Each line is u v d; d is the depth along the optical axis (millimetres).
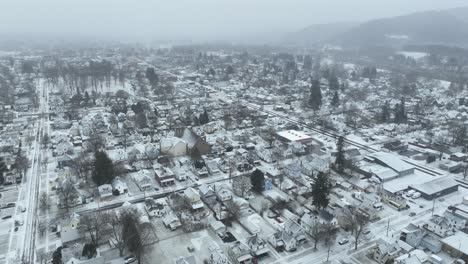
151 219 97062
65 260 75750
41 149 149000
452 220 94938
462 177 130000
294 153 148375
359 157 140875
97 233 84750
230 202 102250
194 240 87500
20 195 109875
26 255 81312
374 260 81125
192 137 146625
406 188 117438
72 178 116000
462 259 80312
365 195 107625
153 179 122250
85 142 152625
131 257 79938
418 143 165000
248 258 79062
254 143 158750
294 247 84812
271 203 105250
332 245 86000
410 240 86625
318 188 97375
